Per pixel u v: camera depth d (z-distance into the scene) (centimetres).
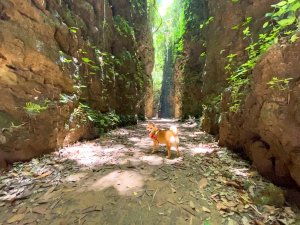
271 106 319
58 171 400
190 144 610
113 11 1076
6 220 280
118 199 311
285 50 301
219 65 780
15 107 432
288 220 273
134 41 1228
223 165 433
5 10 421
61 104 530
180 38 1410
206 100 871
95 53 782
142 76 1387
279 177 349
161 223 272
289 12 394
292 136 292
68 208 296
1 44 402
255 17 610
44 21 508
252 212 292
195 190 339
